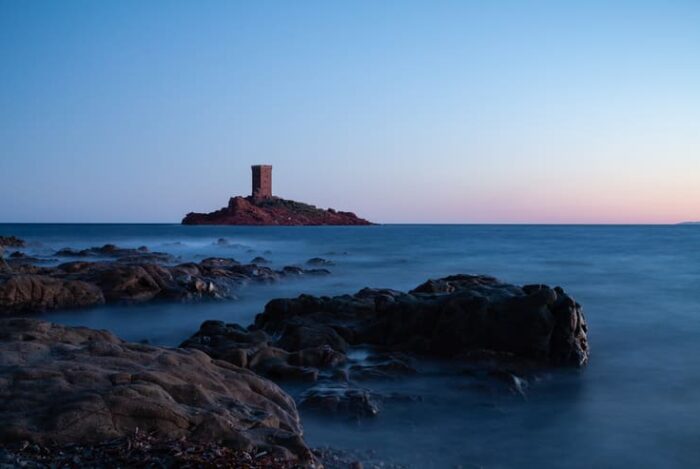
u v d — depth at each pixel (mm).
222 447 6672
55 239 106125
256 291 31203
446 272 43281
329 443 9781
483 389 12930
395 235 132000
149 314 24109
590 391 13430
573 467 9352
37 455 6156
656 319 22859
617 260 55312
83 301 24781
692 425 11281
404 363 14398
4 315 22938
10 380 7469
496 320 15664
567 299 15617
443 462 9305
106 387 7555
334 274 40750
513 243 91625
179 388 8008
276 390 9750
